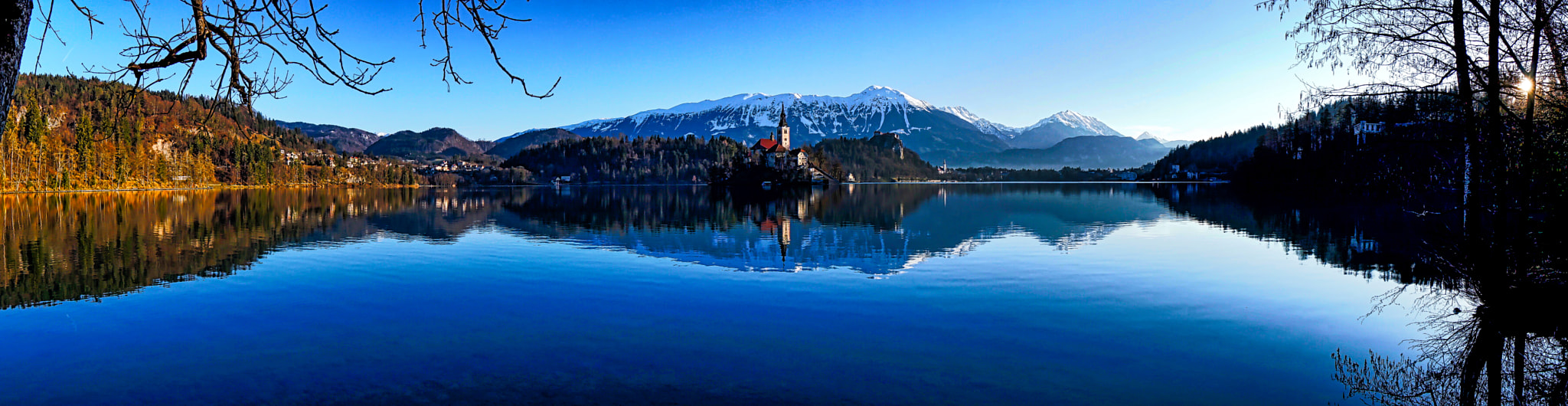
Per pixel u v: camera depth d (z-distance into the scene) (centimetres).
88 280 1970
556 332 1364
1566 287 1334
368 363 1173
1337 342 1281
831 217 4988
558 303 1628
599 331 1373
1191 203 6531
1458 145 1332
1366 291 1752
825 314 1512
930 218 4784
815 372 1122
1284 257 2434
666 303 1625
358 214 5269
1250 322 1434
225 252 2659
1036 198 8262
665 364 1166
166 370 1143
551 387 1058
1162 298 1672
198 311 1549
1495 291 1372
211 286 1858
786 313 1526
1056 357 1195
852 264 2284
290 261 2366
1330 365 1145
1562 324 1312
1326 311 1527
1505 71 1291
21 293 1777
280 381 1088
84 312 1550
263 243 3016
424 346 1272
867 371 1127
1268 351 1226
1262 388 1045
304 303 1633
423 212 5534
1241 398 1006
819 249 2764
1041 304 1611
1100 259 2386
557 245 2916
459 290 1795
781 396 1020
